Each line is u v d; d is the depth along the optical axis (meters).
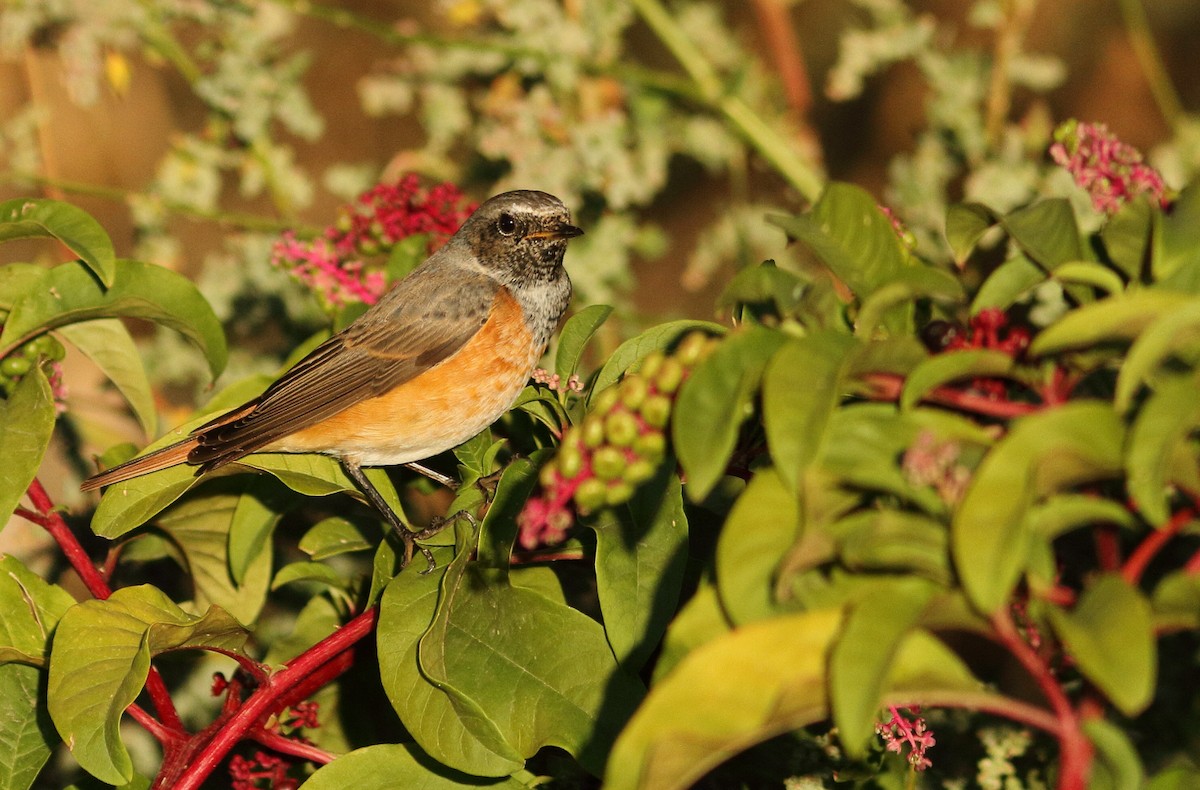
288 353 12.95
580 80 13.45
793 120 15.01
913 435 4.24
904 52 12.88
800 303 4.79
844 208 5.50
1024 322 9.86
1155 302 4.08
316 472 8.20
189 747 6.64
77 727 5.94
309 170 16.17
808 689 3.95
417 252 9.20
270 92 13.13
